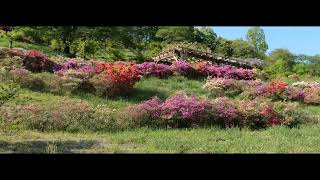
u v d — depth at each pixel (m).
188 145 9.59
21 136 9.95
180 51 25.05
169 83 18.48
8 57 16.55
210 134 11.35
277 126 13.05
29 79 14.62
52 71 17.44
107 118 11.86
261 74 22.12
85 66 17.30
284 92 17.45
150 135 10.89
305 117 14.20
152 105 12.60
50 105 12.67
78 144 9.44
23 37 25.42
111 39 27.48
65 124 11.23
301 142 10.62
